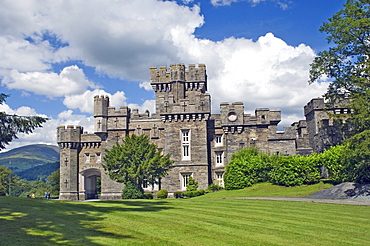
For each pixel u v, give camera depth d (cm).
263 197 3756
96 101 5734
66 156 6138
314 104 5334
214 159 5362
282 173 4359
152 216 2039
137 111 5862
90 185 6431
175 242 1453
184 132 5231
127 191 4147
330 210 2595
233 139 5341
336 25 3828
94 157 6169
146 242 1430
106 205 2522
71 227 1609
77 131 6175
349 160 3703
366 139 3256
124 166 4222
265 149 5316
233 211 2448
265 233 1708
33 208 2033
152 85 6397
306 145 5484
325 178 4500
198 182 5091
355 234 1780
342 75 4034
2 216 1741
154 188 5331
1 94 2259
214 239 1534
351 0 3853
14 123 2227
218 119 5444
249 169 4694
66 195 6047
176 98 6203
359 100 3328
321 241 1599
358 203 3011
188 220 1958
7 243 1280
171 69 6294
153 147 4331
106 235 1505
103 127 5694
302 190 4053
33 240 1348
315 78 4153
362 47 3781
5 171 9825
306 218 2214
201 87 6275
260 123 5356
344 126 4056
